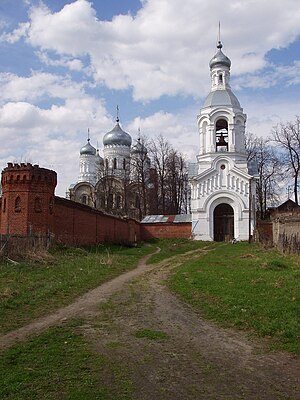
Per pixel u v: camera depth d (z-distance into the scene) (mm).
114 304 14031
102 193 68125
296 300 12859
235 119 54125
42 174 29953
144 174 66438
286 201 62500
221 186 52062
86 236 36875
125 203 65625
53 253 26469
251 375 7730
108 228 43125
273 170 63281
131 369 8023
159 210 67125
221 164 52406
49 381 7379
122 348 9359
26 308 13188
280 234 32812
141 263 27703
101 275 20547
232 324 11195
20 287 15945
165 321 11805
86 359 8555
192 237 52031
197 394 6879
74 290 16312
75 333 10523
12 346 9359
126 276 20891
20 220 29328
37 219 29500
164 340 9984
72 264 23328
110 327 11180
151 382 7383
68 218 33344
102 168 74500
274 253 27688
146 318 12156
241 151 53812
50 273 19703
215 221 52688
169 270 23109
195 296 14867
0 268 19547
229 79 57156
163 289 16906
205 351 9156
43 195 29891
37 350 9117
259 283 15836
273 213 59156
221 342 9789
